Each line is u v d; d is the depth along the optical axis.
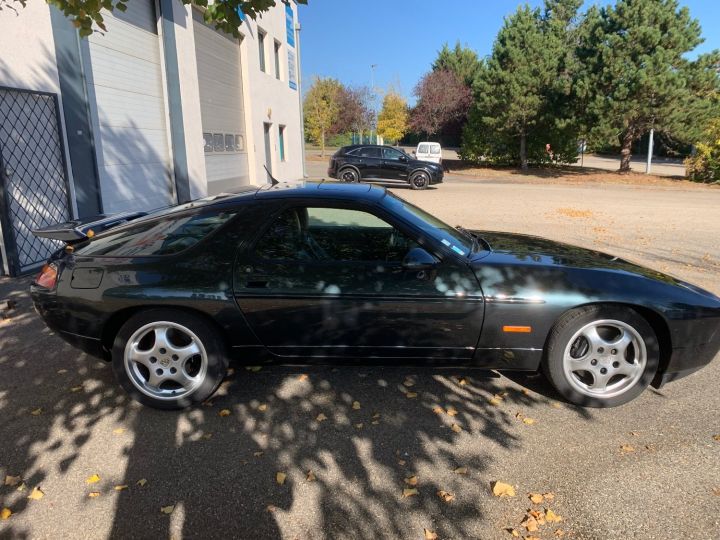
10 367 4.09
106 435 3.19
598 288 3.37
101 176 8.54
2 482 2.75
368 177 20.80
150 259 3.48
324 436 3.19
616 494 2.68
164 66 10.42
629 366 3.44
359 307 3.37
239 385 3.83
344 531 2.44
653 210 14.92
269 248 3.47
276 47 20.02
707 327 3.41
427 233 3.54
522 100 28.00
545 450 3.06
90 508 2.57
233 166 15.20
